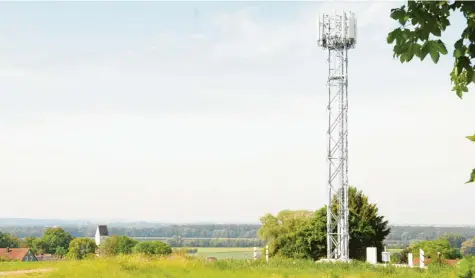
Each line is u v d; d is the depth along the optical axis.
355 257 56.38
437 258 37.84
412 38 5.68
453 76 6.73
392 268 28.62
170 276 22.27
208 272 23.75
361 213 60.19
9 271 25.47
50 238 146.50
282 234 61.34
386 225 61.06
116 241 95.19
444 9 5.62
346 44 49.56
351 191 61.59
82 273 22.91
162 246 92.88
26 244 145.50
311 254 55.59
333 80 49.94
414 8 5.65
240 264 29.72
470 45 5.81
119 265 25.00
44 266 28.17
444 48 5.68
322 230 55.62
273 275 23.50
